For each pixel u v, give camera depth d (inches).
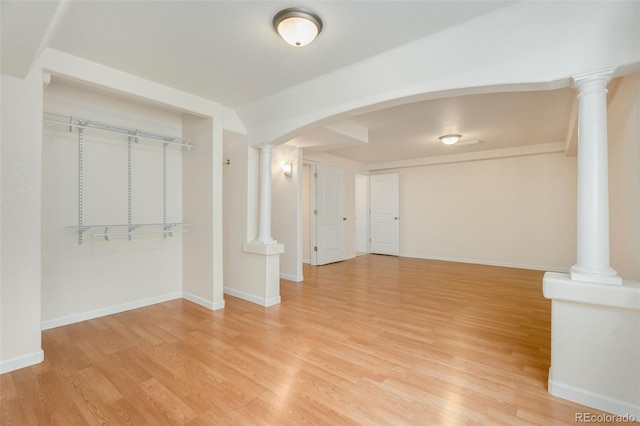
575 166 209.2
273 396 71.4
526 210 226.1
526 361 88.0
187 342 100.1
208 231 134.6
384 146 216.8
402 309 134.0
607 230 68.9
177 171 147.4
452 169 258.4
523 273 208.7
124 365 85.0
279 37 82.4
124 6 69.4
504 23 72.2
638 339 63.5
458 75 84.4
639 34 62.5
